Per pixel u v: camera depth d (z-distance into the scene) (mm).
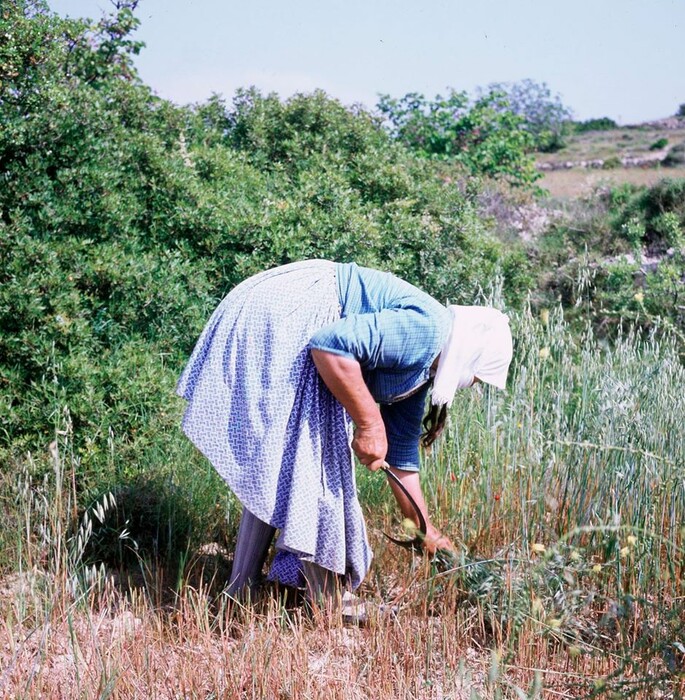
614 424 3480
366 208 6438
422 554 3309
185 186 5746
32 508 3590
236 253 5645
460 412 4418
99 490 3768
